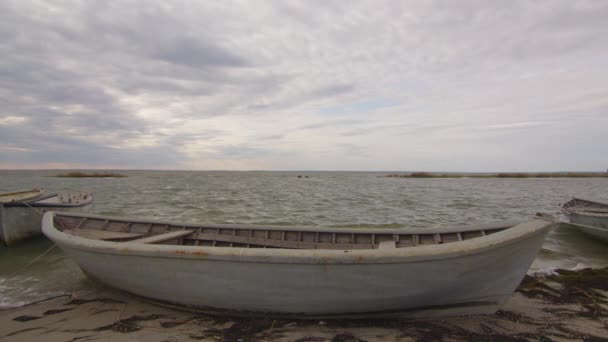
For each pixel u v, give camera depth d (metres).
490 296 4.83
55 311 5.46
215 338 4.44
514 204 23.11
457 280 4.49
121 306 5.63
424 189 41.09
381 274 4.36
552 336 4.49
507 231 4.44
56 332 4.68
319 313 4.79
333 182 63.19
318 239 6.95
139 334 4.58
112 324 4.93
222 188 39.28
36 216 10.24
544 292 6.29
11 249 9.55
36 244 10.10
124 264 5.22
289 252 4.35
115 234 7.39
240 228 7.34
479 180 78.00
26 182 52.00
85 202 12.34
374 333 4.52
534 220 4.63
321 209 20.30
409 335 4.45
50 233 6.26
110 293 6.25
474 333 4.51
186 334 4.57
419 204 23.20
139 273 5.16
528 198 27.92
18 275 7.41
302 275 4.41
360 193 33.50
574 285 6.73
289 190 37.38
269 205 22.11
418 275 4.39
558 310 5.46
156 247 4.85
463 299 4.80
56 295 6.22
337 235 6.86
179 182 54.75
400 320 4.91
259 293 4.66
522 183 60.69
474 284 4.61
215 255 4.49
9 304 5.80
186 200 24.44
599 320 5.06
